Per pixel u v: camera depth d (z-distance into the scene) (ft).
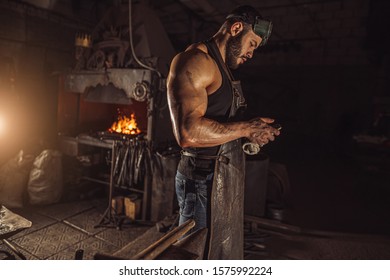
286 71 33.50
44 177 13.50
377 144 23.80
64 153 14.52
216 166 5.68
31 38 19.10
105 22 14.29
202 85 4.97
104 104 17.11
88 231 11.64
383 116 26.30
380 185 20.67
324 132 32.40
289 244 11.33
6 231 7.22
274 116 34.42
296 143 33.55
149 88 11.74
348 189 19.62
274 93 34.37
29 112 19.13
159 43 13.48
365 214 15.44
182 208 6.18
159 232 10.73
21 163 13.58
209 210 5.80
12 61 17.71
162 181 12.14
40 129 19.71
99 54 13.08
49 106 20.25
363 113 30.50
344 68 30.66
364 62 29.68
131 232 11.76
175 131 4.79
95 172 15.65
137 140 12.39
